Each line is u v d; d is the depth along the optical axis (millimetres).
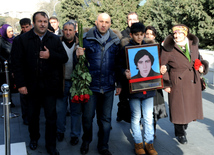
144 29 3578
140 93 3600
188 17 17594
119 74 3688
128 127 4977
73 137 4168
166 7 19906
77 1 31219
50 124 3715
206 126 5023
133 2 26344
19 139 4418
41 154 3818
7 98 2857
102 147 3783
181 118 3939
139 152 3746
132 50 3516
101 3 27141
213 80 8672
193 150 3984
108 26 3566
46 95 3629
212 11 16297
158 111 4035
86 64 3648
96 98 3715
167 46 3910
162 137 4492
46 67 3557
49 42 3588
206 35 17078
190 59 3973
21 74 3543
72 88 3562
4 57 5996
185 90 3955
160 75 3654
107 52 3609
